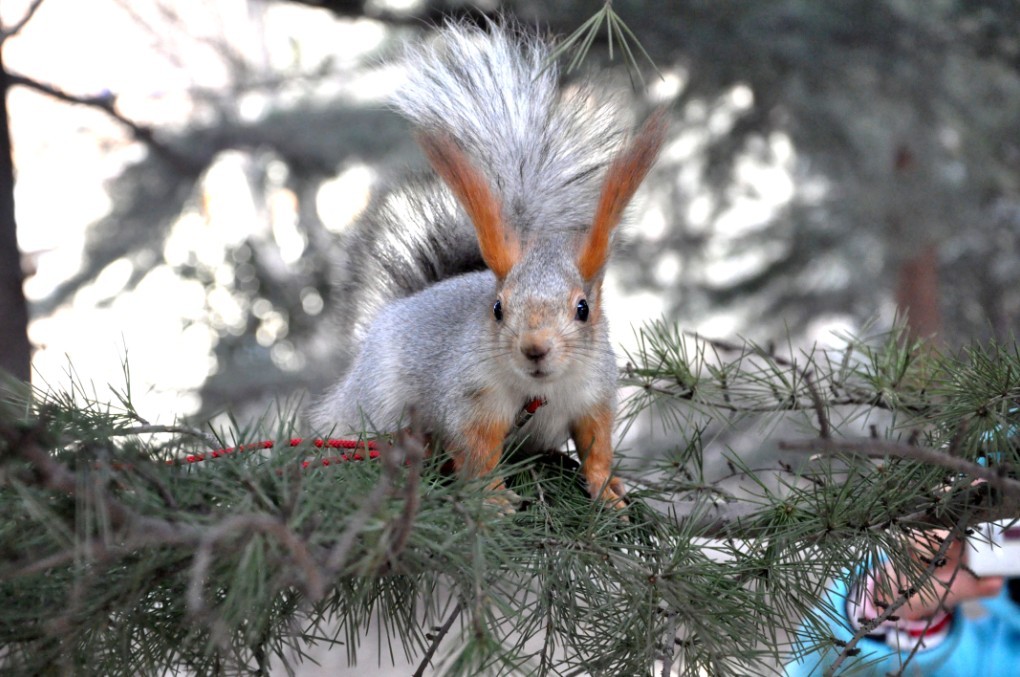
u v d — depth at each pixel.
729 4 15.23
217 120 19.00
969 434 5.76
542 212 7.90
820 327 20.19
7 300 11.25
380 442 5.23
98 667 4.78
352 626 5.01
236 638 4.88
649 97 16.08
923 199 17.08
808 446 4.12
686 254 19.61
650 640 5.36
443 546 4.61
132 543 3.86
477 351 7.04
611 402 7.19
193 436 4.75
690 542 5.78
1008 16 15.73
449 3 14.22
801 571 5.78
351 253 9.26
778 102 16.70
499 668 5.21
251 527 3.93
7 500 4.28
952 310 18.72
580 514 6.00
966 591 7.28
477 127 7.80
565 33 14.19
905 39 15.84
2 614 4.53
